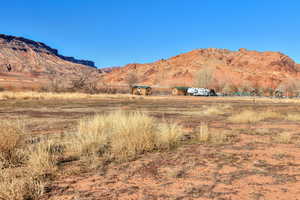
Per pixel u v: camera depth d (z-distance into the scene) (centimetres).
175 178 397
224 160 507
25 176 396
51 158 490
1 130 508
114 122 824
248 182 380
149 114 1594
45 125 1012
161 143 639
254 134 851
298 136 805
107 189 351
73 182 379
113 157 527
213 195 329
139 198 319
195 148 623
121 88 11656
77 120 1191
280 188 356
